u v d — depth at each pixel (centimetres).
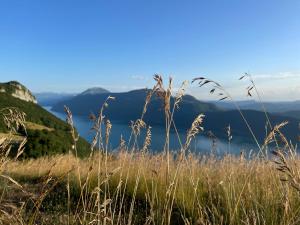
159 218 404
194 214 461
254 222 328
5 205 248
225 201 438
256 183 468
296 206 347
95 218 286
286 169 221
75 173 770
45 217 520
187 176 558
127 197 597
